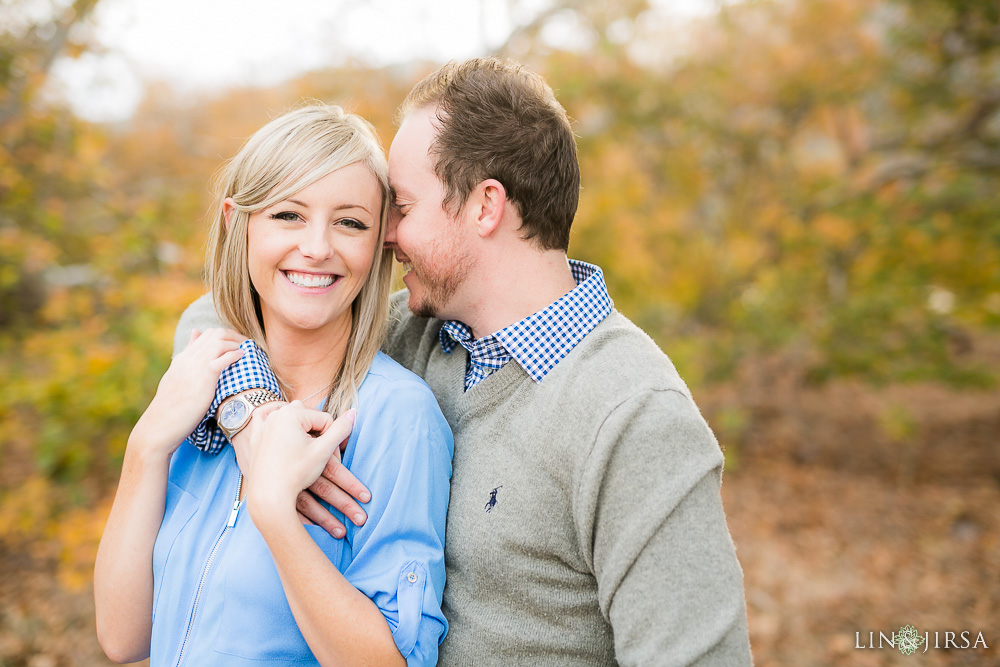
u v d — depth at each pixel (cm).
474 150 134
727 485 621
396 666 114
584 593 126
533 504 123
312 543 113
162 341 327
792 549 506
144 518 133
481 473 129
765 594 440
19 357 386
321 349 140
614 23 516
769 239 603
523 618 126
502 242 137
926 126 586
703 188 596
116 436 354
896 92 595
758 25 611
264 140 131
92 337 360
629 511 115
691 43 575
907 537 516
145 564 134
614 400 119
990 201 506
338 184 128
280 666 120
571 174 142
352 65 493
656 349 133
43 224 403
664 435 115
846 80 611
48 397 338
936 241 520
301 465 115
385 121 476
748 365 680
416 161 138
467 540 127
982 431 722
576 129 516
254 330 145
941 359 535
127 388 329
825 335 547
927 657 363
